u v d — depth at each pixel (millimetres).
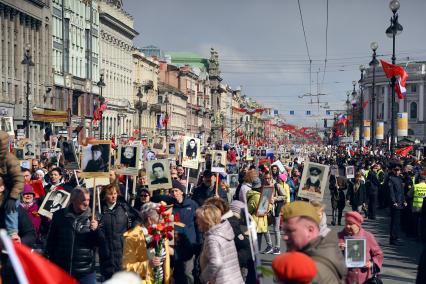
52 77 69438
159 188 14289
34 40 65688
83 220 9875
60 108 72000
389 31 34500
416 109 162500
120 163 16125
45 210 13391
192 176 19953
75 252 9789
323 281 5477
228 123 188250
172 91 121250
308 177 13320
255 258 6496
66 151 15016
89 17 81062
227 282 8484
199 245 11562
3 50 58625
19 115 60438
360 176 27719
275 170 21938
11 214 9047
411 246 20688
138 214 11328
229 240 8664
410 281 14766
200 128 150875
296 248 5707
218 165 19719
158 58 135625
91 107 81000
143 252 9805
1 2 57312
